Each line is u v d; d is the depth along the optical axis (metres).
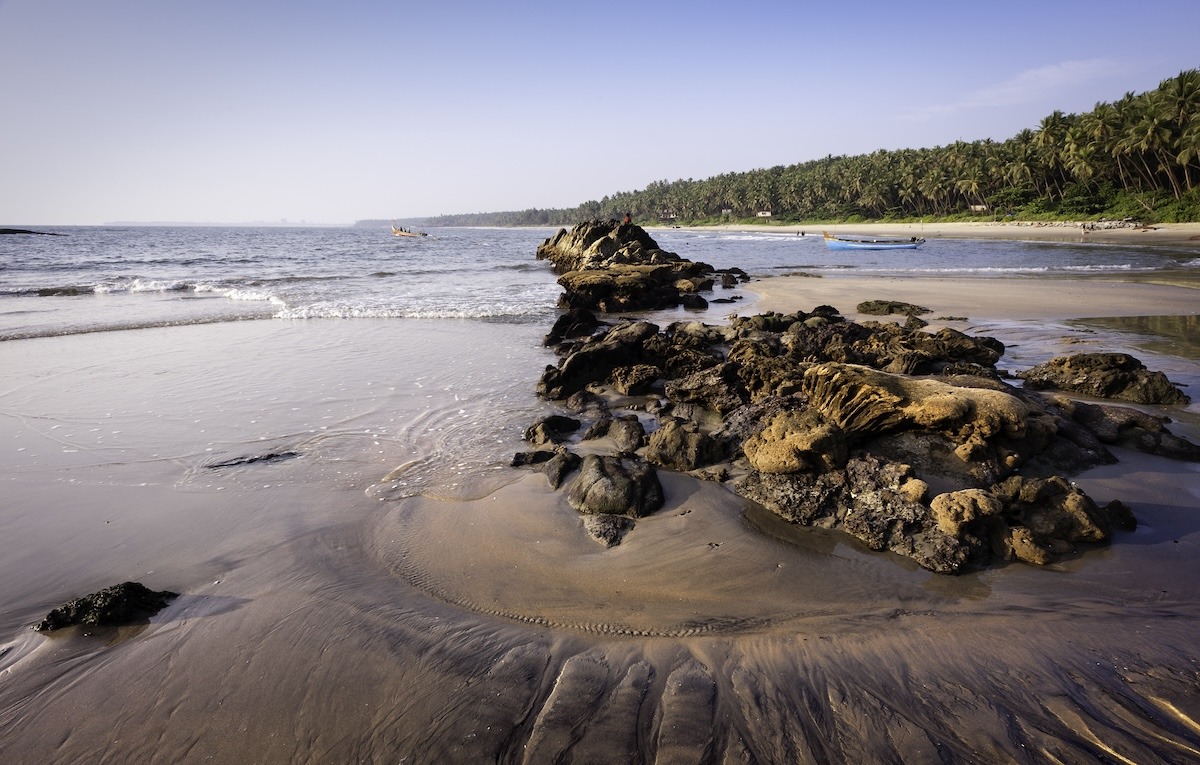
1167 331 17.83
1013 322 19.81
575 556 6.76
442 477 8.83
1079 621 5.41
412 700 4.66
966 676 4.75
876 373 8.94
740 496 8.02
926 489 7.10
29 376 14.21
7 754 4.33
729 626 5.51
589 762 4.05
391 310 23.91
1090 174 81.19
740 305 26.25
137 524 7.61
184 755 4.29
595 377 13.80
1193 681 4.61
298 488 8.55
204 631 5.56
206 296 28.48
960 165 107.62
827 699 4.55
